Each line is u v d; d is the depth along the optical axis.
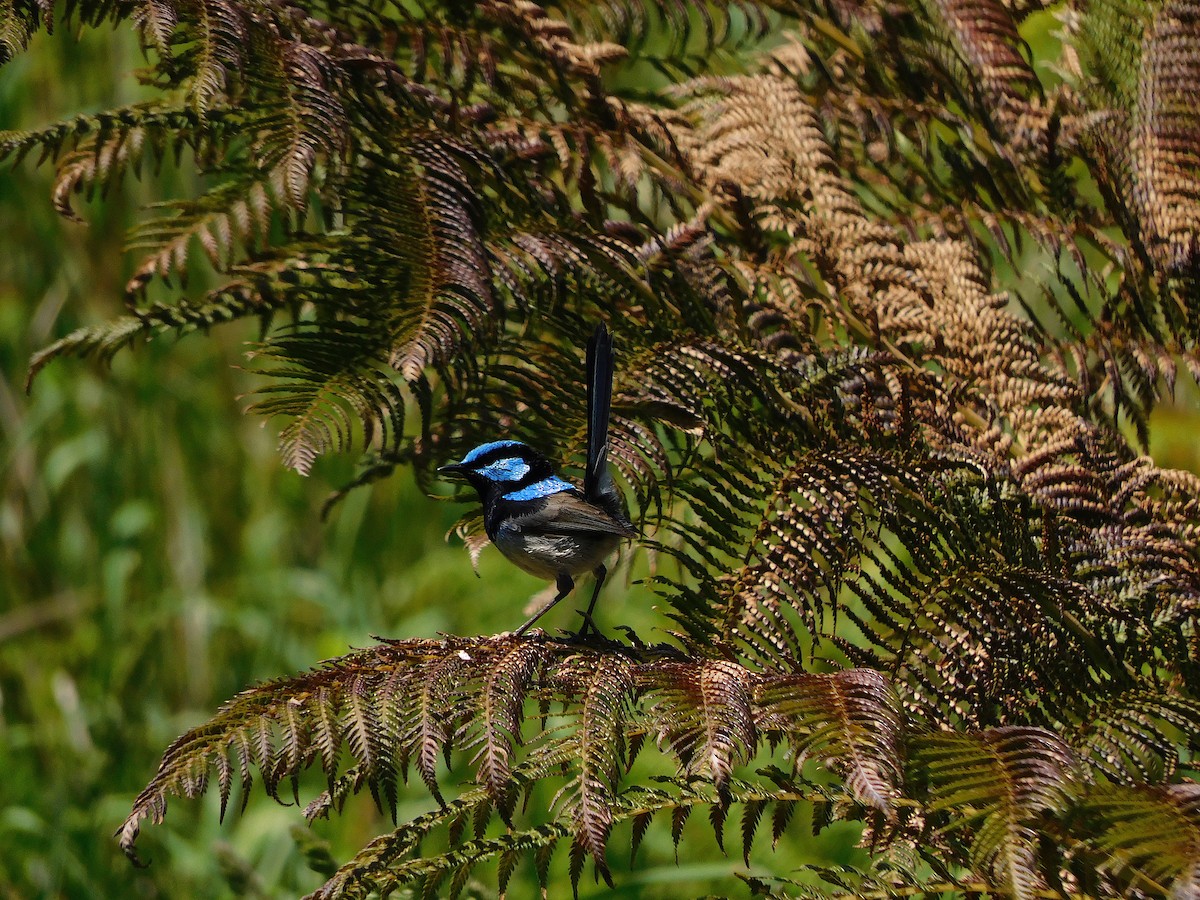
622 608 11.07
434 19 6.24
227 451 11.98
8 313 11.59
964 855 4.50
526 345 5.69
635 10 6.88
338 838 9.95
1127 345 6.20
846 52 7.02
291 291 5.43
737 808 9.34
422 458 6.06
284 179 4.82
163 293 11.36
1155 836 3.46
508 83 6.47
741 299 5.71
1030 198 6.64
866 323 6.03
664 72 7.13
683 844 9.52
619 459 5.16
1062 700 4.82
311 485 12.00
